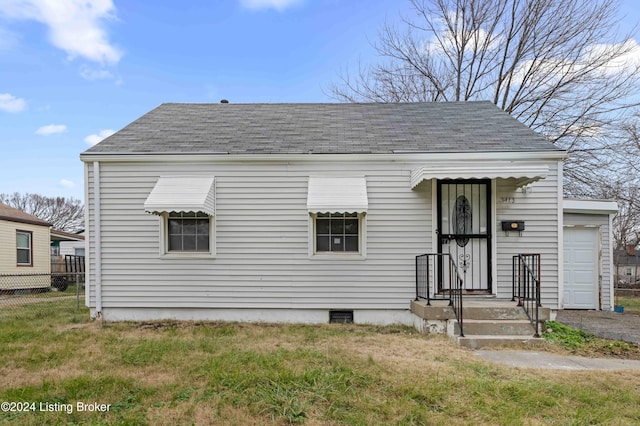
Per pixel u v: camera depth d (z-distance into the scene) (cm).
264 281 761
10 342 601
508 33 1719
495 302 706
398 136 819
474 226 750
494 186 739
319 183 740
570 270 1061
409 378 423
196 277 764
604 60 1531
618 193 1573
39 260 1747
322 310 763
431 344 585
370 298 752
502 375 447
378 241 752
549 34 1623
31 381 429
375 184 753
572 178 1594
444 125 877
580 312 1002
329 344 577
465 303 693
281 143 793
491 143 760
